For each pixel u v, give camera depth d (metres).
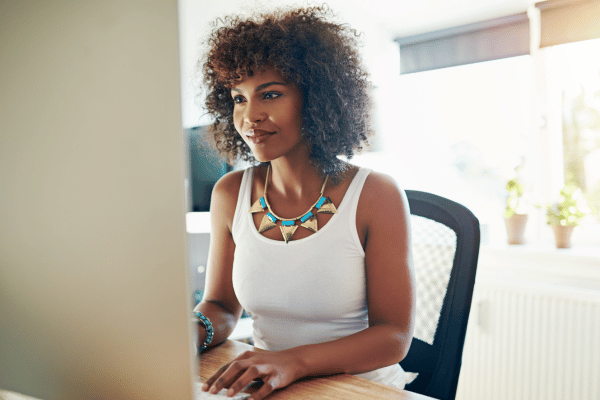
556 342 2.01
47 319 0.41
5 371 0.45
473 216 0.98
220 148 1.15
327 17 1.02
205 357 0.79
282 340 0.90
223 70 0.89
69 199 0.38
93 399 0.40
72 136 0.37
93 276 0.38
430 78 2.82
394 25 2.85
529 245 2.46
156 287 0.35
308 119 0.89
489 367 2.19
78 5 0.35
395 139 2.93
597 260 2.08
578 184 2.40
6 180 0.41
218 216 1.03
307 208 0.91
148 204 0.34
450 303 0.94
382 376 0.87
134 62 0.33
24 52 0.38
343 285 0.87
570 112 2.39
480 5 2.50
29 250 0.41
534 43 2.44
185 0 2.03
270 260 0.88
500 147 2.60
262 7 1.32
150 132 0.33
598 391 1.90
